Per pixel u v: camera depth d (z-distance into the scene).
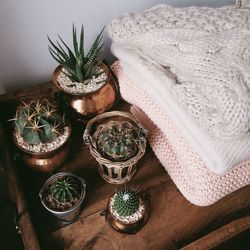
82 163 0.79
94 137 0.71
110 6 0.82
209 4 0.94
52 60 0.86
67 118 0.83
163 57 0.68
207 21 0.70
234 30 0.67
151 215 0.72
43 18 0.77
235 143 0.59
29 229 0.64
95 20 0.83
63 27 0.81
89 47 0.89
